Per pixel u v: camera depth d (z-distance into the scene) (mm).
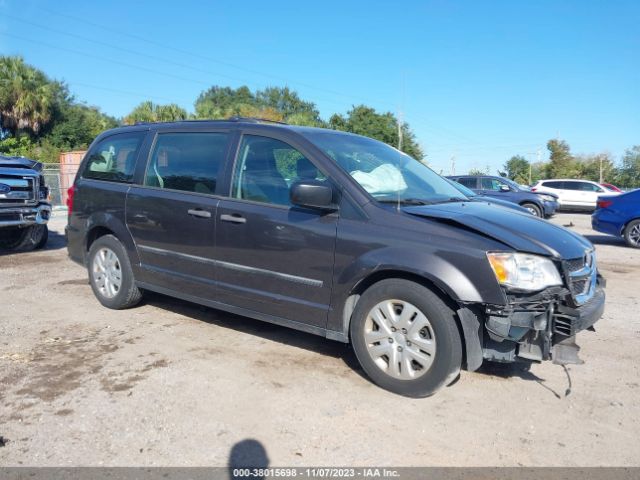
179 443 3111
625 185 57188
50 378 3930
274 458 2982
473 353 3494
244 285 4453
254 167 4504
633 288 7219
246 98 87562
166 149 5195
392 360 3736
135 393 3707
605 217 11734
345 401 3650
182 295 4980
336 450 3070
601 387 3957
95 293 5766
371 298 3789
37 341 4699
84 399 3607
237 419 3389
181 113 35594
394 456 3023
